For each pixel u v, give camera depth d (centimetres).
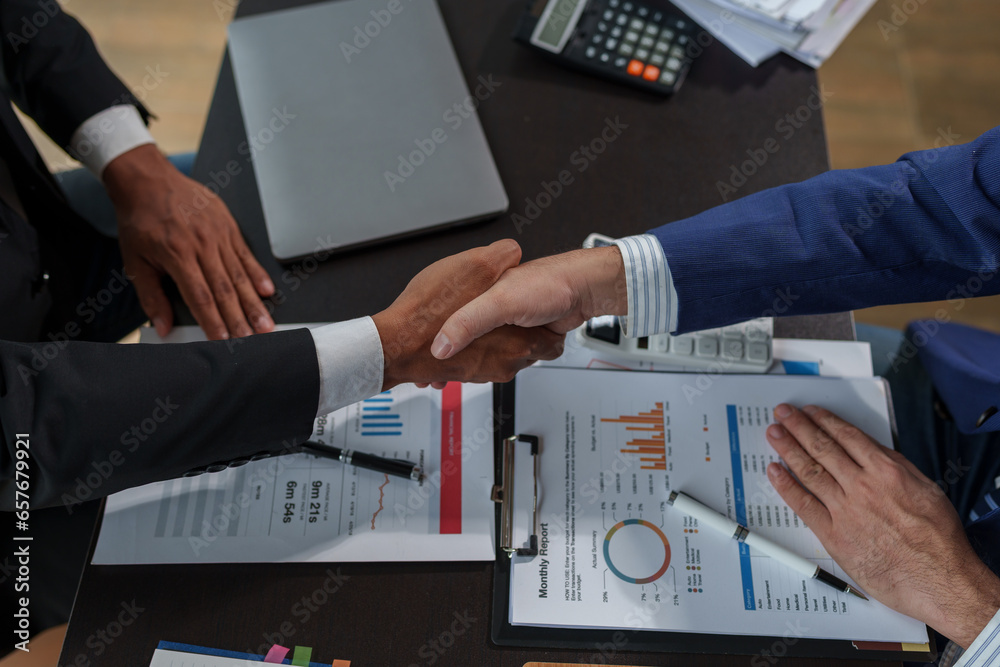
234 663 61
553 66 88
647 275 67
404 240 79
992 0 185
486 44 90
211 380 59
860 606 63
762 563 65
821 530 66
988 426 73
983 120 175
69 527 87
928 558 63
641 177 82
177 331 78
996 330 153
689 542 66
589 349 75
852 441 69
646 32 88
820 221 66
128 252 82
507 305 66
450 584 64
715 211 69
